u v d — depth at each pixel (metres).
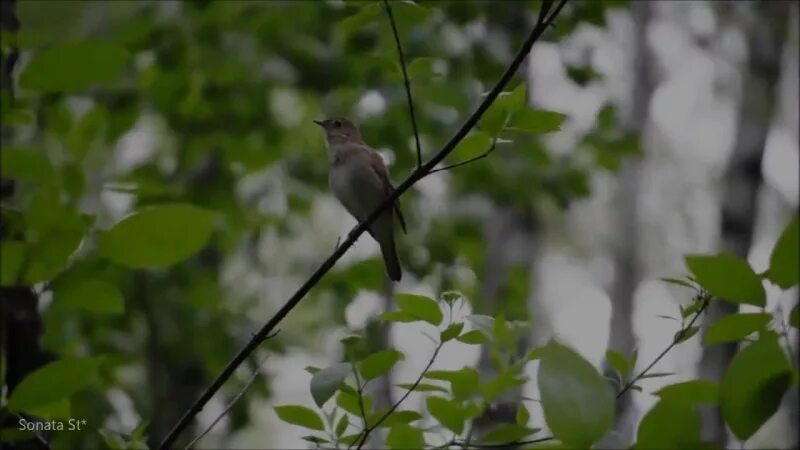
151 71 13.33
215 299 12.55
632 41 18.36
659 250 20.47
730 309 7.55
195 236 3.21
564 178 13.59
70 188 4.00
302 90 13.48
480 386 5.27
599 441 3.41
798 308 3.27
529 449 4.84
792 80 17.84
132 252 3.19
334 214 18.80
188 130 13.46
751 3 15.46
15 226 3.40
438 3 11.68
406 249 13.70
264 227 14.19
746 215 12.80
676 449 3.40
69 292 3.74
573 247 22.09
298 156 14.22
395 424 5.17
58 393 3.34
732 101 19.00
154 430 12.37
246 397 12.48
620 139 13.46
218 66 13.10
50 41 3.69
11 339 6.07
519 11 12.73
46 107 5.12
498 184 13.20
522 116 5.61
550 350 3.21
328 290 13.10
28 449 5.11
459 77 12.91
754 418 3.16
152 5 13.48
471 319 5.23
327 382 4.70
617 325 16.19
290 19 12.97
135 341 12.75
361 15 6.31
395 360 4.93
